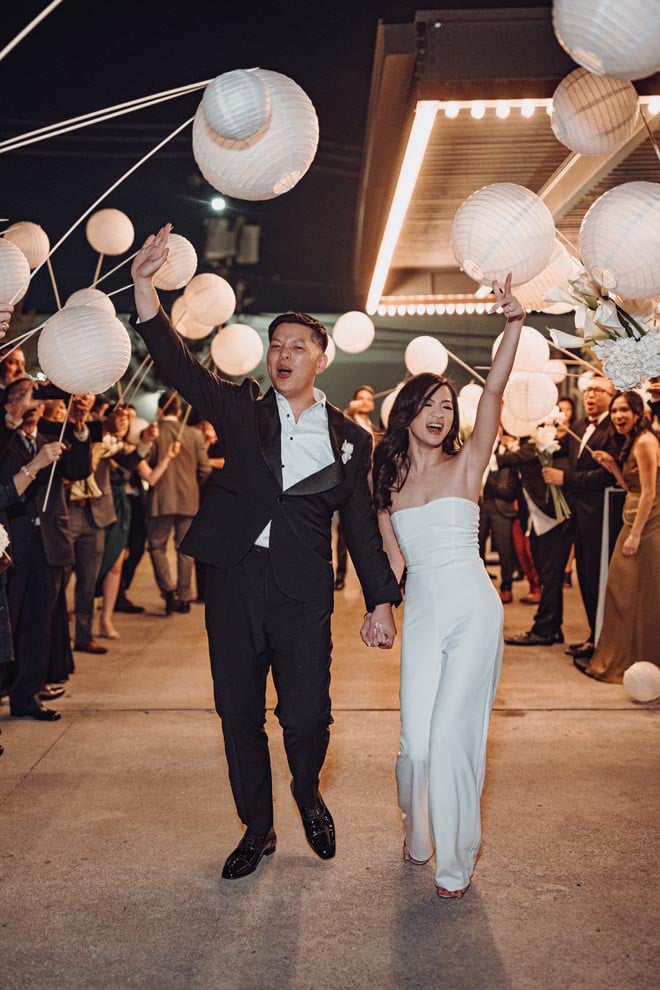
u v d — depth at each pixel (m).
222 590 3.78
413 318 18.67
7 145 3.42
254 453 3.77
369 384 19.06
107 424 7.81
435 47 4.99
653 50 2.62
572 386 11.25
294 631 3.76
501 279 3.80
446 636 3.71
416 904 3.62
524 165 6.83
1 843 4.21
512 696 6.61
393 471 3.87
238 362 6.40
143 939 3.39
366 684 6.99
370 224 8.07
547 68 4.98
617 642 6.93
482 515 10.39
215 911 3.58
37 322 16.77
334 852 3.99
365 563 3.90
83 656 8.05
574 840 4.18
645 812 4.48
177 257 5.11
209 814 4.52
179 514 9.89
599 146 4.00
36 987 3.09
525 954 3.25
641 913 3.52
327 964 3.21
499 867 3.93
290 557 3.74
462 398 7.52
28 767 5.19
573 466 7.99
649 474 6.62
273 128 3.37
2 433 5.77
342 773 5.05
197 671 7.47
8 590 5.87
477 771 3.66
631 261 3.39
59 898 3.70
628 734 5.71
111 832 4.32
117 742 5.63
